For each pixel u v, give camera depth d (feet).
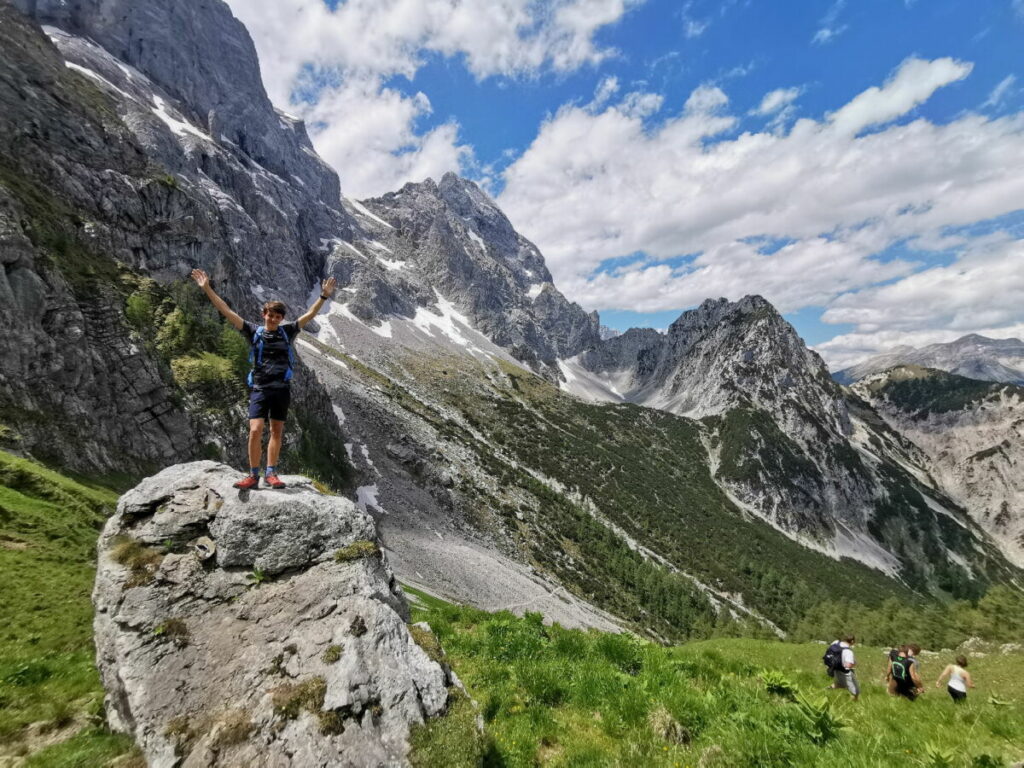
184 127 645.92
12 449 134.92
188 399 210.18
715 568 565.94
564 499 539.70
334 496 30.60
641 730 25.85
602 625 316.19
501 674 34.22
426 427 552.82
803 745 21.65
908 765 20.39
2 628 45.21
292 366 30.14
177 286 253.85
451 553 307.17
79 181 246.47
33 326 161.17
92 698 29.86
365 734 19.03
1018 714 28.81
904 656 41.04
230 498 27.02
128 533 26.20
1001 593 223.51
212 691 20.57
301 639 22.06
